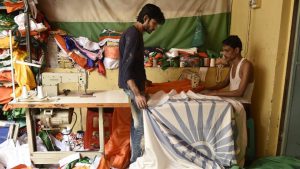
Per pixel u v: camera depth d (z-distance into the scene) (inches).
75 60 125.2
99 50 129.1
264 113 106.0
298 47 92.5
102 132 100.7
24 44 117.1
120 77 93.5
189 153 91.2
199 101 91.8
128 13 134.7
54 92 101.5
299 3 90.7
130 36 86.6
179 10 135.0
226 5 137.3
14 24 114.5
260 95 109.4
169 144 90.6
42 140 109.3
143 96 90.9
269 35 101.9
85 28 134.8
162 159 91.9
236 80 107.3
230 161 89.0
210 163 90.7
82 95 103.0
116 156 102.6
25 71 115.0
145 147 92.0
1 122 118.7
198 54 134.0
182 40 138.6
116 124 107.0
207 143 91.9
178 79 133.2
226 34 139.9
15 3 111.4
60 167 98.3
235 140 92.8
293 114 96.7
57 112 98.0
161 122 90.4
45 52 127.0
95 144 108.3
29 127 98.4
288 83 97.4
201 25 134.7
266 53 104.3
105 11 133.4
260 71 109.3
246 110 106.7
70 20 133.3
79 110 133.8
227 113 90.0
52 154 101.9
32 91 109.0
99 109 98.0
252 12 116.2
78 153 102.1
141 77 92.8
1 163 103.5
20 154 104.8
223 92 103.8
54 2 130.6
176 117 89.9
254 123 114.0
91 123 108.7
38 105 91.6
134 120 95.9
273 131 102.7
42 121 98.0
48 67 128.6
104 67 130.9
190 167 90.8
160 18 87.3
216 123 90.4
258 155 111.0
